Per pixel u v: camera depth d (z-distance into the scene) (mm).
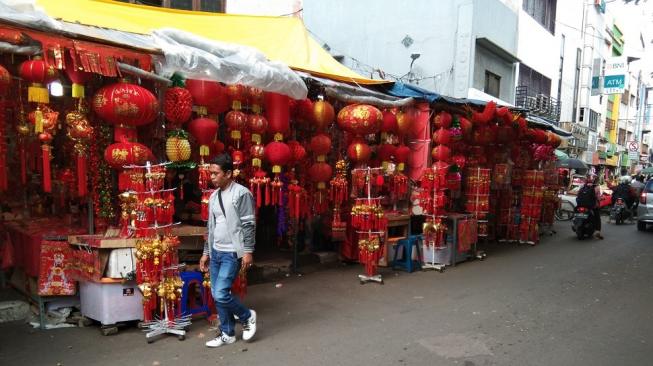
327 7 15828
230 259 4230
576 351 4410
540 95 19109
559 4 21406
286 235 8258
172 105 4668
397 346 4457
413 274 7535
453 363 4102
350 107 6566
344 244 7910
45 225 5410
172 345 4332
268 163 6141
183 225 5344
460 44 13781
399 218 7895
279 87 5461
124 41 4566
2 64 4344
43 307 4664
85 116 4555
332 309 5566
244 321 4426
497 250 10023
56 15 5793
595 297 6344
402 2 14570
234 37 7988
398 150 7523
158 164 4668
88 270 4523
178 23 7492
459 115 8734
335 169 7418
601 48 28969
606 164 34844
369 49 15125
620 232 13539
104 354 4086
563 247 10641
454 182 8602
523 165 11555
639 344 4617
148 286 4375
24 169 5305
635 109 45688
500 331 4922
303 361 4066
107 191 4922
